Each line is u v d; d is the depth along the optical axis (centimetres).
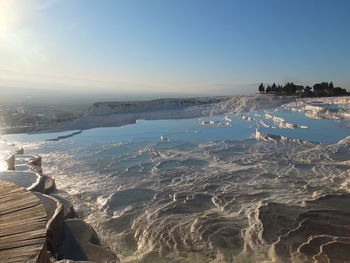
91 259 689
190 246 762
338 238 748
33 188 921
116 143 2402
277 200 1012
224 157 1739
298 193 1077
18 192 362
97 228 908
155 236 826
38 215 300
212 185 1224
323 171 1341
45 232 267
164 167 1579
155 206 1038
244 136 2398
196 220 889
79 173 1559
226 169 1480
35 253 235
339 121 2708
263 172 1380
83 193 1219
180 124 3400
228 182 1259
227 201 1041
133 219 950
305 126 2516
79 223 833
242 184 1220
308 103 3978
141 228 883
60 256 673
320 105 3734
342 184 1145
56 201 815
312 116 3134
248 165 1538
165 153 1922
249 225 845
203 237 794
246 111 4144
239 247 742
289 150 1820
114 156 1925
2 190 368
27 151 2209
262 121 3055
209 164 1606
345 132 2241
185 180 1318
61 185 1346
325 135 2172
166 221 905
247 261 687
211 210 976
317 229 794
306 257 679
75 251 714
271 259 684
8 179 1016
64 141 2625
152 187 1248
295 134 2255
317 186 1140
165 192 1171
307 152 1714
